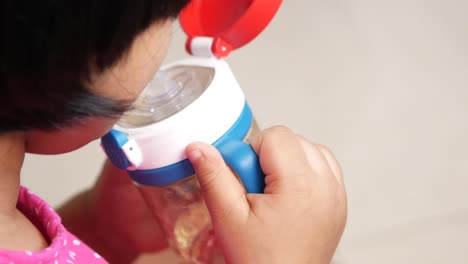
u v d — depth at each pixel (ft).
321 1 3.11
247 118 1.59
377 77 2.98
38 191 2.63
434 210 2.81
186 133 1.49
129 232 2.37
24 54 1.09
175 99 1.57
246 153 1.53
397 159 2.87
